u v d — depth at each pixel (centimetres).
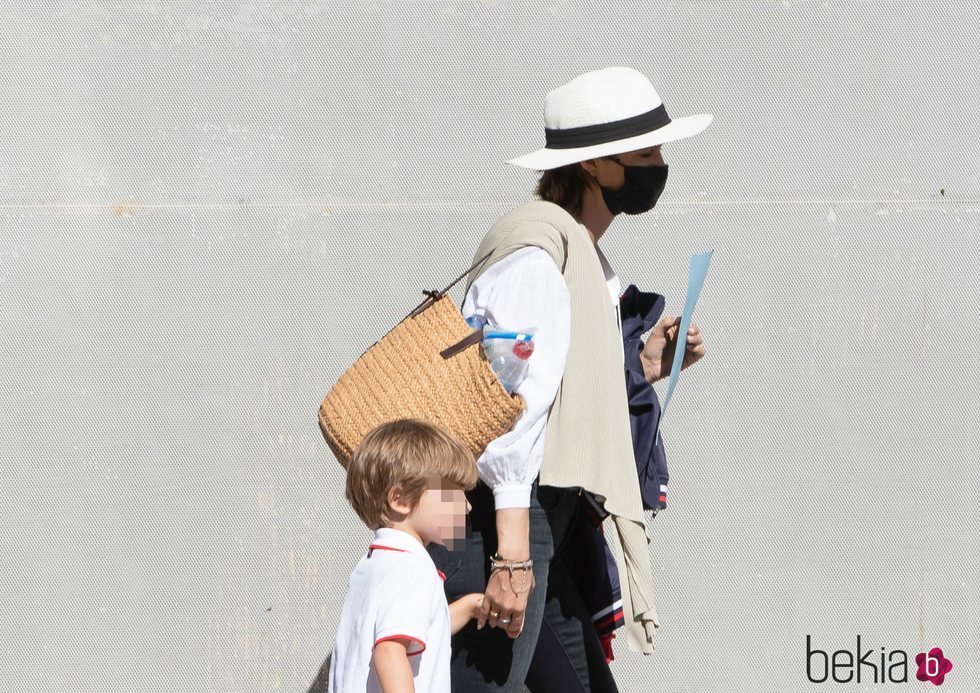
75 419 1371
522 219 1023
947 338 1390
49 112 1353
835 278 1389
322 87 1362
